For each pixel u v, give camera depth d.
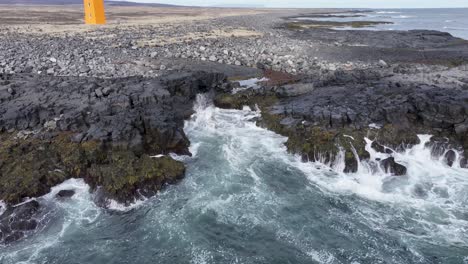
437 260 14.98
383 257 15.16
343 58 46.56
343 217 17.72
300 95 30.78
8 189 17.92
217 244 15.96
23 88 28.11
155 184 19.45
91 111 24.14
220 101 30.89
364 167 21.73
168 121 23.66
